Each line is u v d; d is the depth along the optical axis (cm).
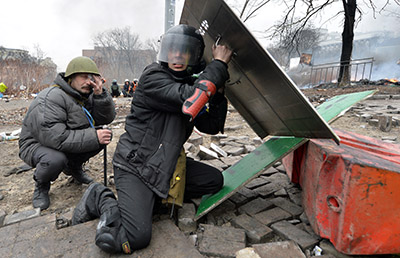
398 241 152
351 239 152
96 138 228
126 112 888
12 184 286
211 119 218
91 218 201
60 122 226
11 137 463
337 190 157
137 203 174
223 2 147
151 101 184
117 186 189
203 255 171
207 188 219
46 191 243
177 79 181
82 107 244
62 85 232
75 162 266
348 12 1491
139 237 163
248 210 224
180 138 191
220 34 176
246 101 235
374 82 1546
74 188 274
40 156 227
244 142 424
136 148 191
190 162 230
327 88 1445
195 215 201
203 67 199
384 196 146
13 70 1772
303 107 155
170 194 190
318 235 183
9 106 1038
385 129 500
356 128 533
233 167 257
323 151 169
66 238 180
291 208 225
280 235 192
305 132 182
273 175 296
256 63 165
